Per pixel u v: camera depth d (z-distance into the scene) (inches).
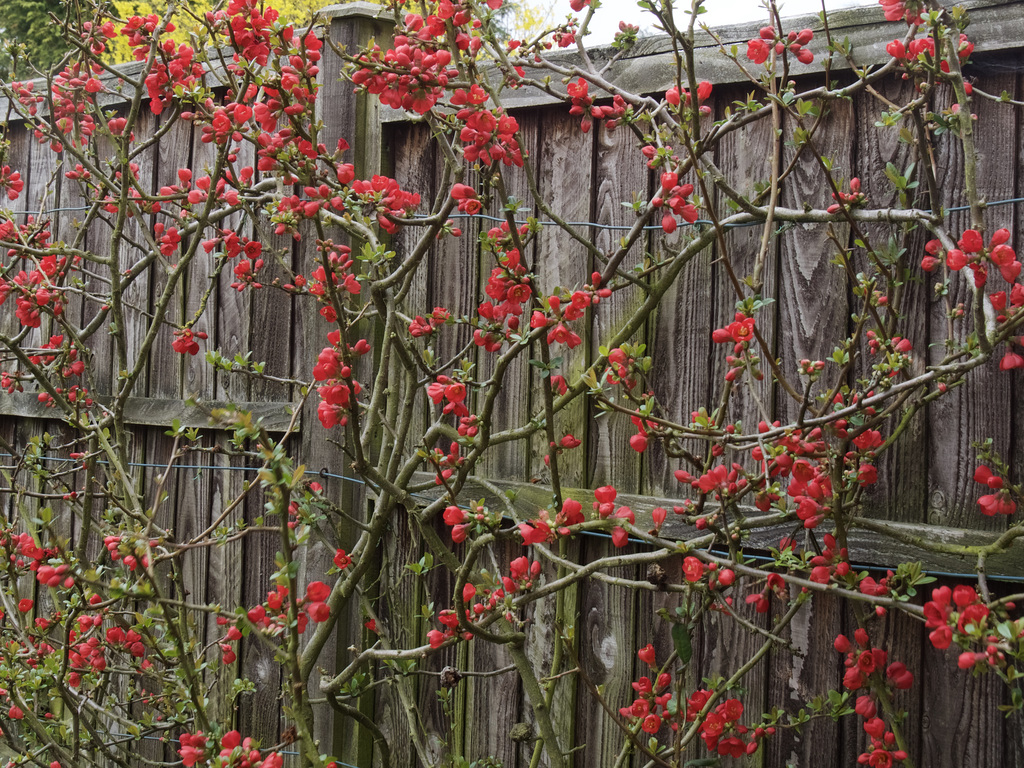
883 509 75.3
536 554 89.8
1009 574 70.0
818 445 66.7
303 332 102.4
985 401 72.2
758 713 80.1
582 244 88.0
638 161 86.2
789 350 79.7
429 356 87.2
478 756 93.0
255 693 103.3
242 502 105.1
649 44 85.7
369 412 86.7
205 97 82.7
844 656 77.0
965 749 72.6
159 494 64.7
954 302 73.3
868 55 76.7
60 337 108.2
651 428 65.5
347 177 77.6
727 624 81.7
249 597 104.6
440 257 95.7
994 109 72.3
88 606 78.2
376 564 98.7
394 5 72.3
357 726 96.7
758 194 77.5
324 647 98.0
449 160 78.0
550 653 89.7
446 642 75.4
